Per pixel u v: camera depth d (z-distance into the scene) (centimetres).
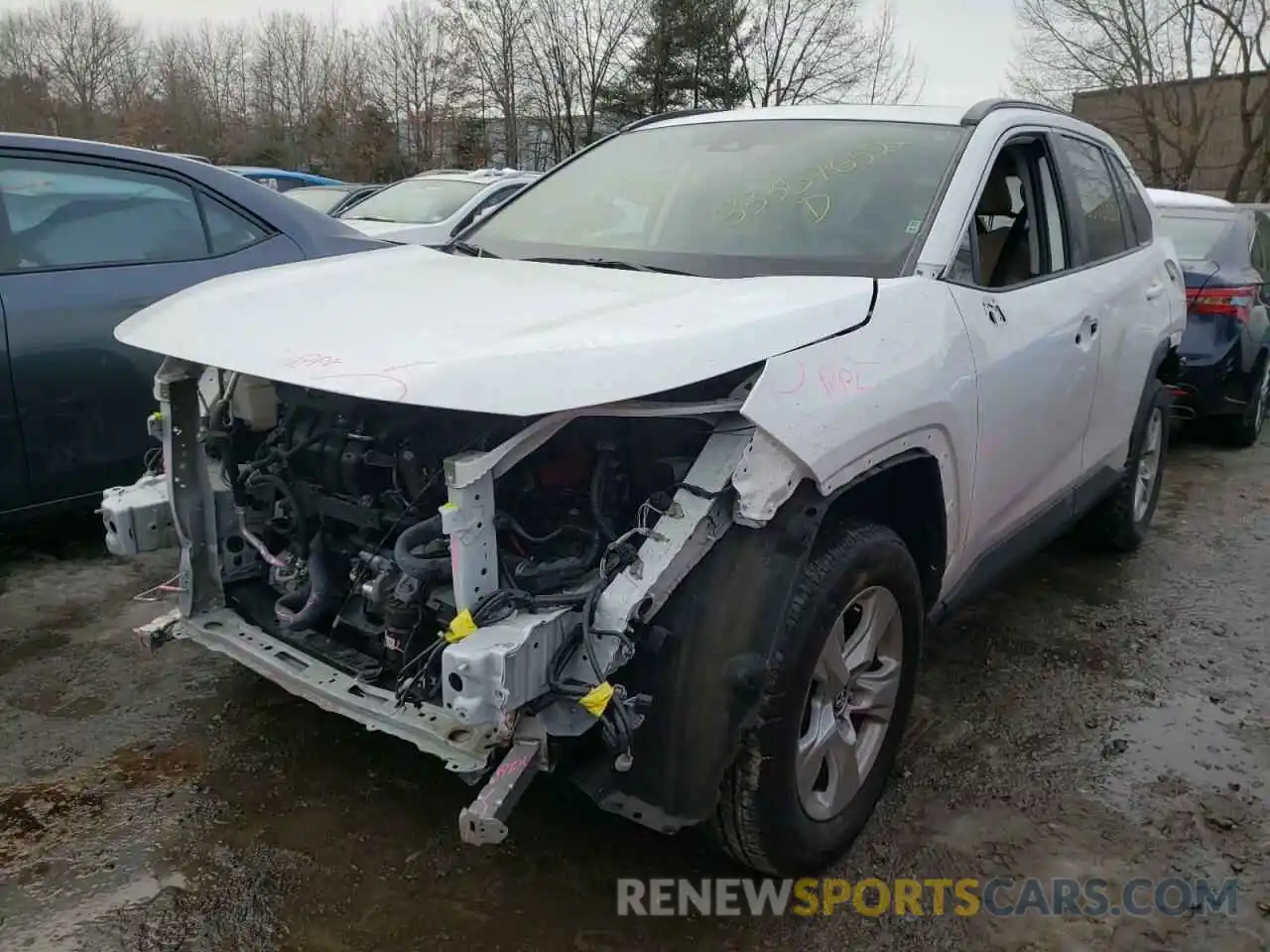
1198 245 729
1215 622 439
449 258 339
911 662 288
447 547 238
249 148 4700
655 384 208
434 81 4825
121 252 445
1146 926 257
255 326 255
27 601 421
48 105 5338
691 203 343
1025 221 361
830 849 265
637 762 231
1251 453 746
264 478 280
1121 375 414
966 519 303
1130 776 321
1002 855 283
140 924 247
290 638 279
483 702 203
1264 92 3167
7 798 293
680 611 227
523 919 252
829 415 229
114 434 436
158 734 327
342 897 257
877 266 294
